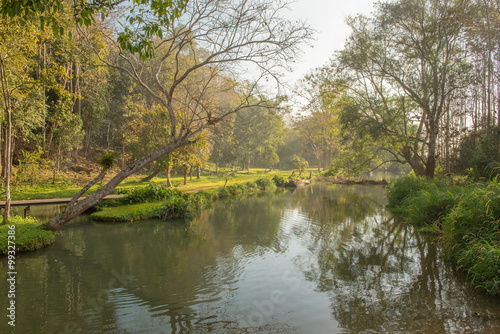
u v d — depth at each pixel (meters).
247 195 25.62
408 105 21.33
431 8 18.31
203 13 10.40
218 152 32.53
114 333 5.21
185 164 25.44
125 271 8.12
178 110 21.06
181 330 5.31
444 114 19.64
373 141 21.44
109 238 11.47
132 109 25.20
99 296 6.65
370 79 21.53
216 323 5.56
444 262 8.42
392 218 14.66
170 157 24.00
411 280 7.30
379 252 9.55
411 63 19.64
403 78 20.00
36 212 15.59
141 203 17.75
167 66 18.50
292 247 10.21
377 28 19.72
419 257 8.97
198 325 5.48
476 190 9.04
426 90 18.48
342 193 26.30
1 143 21.53
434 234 11.10
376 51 19.88
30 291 6.88
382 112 20.77
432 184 15.30
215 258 9.16
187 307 6.16
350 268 8.23
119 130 32.41
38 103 18.61
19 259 9.02
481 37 16.31
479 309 5.81
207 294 6.76
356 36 20.31
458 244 8.27
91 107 32.03
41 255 9.40
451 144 19.70
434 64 18.16
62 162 28.86
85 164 31.91
